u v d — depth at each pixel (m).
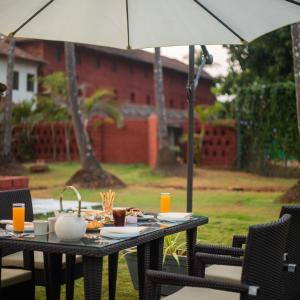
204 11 3.89
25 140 23.41
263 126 18.12
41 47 29.00
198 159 20.80
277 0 3.62
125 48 4.41
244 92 18.67
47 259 4.05
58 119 22.39
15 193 4.62
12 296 3.80
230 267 4.06
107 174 14.91
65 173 18.58
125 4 4.05
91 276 3.21
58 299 4.05
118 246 3.28
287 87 17.48
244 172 18.95
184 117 31.56
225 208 10.60
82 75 31.80
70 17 4.18
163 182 16.00
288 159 17.59
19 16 4.09
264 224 3.00
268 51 20.72
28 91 28.06
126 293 5.05
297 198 11.05
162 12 4.03
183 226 4.12
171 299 3.28
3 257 4.36
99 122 23.53
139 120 23.34
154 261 4.09
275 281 3.17
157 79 18.27
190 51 5.25
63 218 3.36
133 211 4.39
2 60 26.41
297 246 3.84
